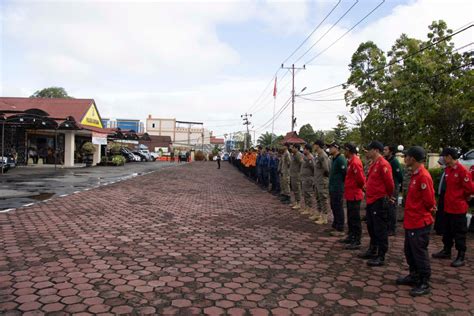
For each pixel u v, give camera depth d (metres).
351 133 28.69
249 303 3.98
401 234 7.66
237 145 87.38
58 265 5.01
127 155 42.25
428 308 3.98
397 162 7.51
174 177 21.27
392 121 21.98
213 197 12.86
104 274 4.72
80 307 3.75
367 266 5.39
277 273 4.98
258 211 10.05
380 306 4.00
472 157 13.99
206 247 6.18
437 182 11.47
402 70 20.06
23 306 3.74
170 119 77.19
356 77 23.94
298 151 10.43
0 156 20.94
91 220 8.02
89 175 20.12
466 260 5.86
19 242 6.09
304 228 7.95
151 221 8.20
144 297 4.05
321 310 3.86
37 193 11.99
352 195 6.30
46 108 29.55
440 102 18.47
